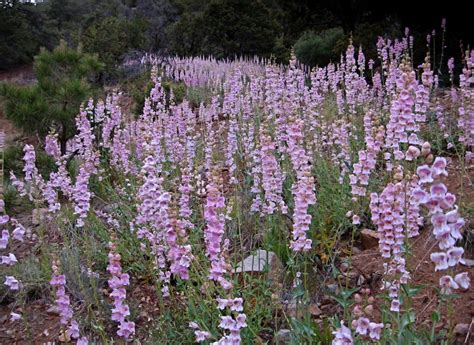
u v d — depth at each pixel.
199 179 4.71
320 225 4.06
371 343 2.66
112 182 6.43
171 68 14.69
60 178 4.93
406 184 2.66
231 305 2.42
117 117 6.52
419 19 11.83
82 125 5.72
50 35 37.06
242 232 4.49
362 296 3.43
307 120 5.66
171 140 5.83
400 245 2.69
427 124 5.93
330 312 3.43
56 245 4.71
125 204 5.00
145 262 4.34
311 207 4.40
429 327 3.04
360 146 5.51
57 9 43.09
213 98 7.83
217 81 11.52
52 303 4.33
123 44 19.30
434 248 3.74
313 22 17.22
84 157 5.58
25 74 30.22
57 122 7.31
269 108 5.71
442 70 10.41
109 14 31.58
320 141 5.41
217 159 6.05
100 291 4.15
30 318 4.20
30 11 36.47
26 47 34.59
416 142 3.17
